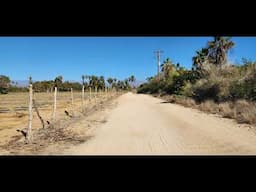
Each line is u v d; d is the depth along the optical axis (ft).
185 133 38.29
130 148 29.60
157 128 43.60
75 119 55.72
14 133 40.22
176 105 92.68
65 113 70.54
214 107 69.15
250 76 67.72
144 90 329.93
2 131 42.47
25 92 262.67
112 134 38.63
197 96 94.68
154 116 60.90
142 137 36.09
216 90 82.43
